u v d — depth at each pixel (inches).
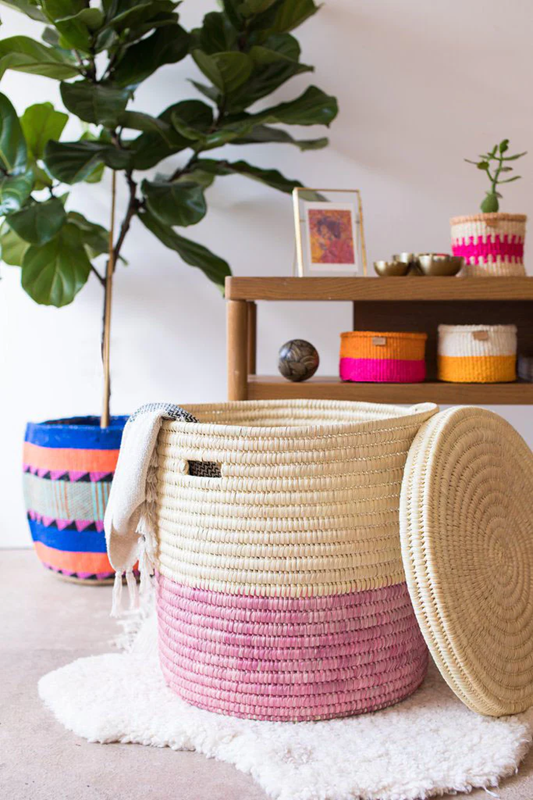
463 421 52.2
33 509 78.5
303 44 88.4
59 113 80.3
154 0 75.6
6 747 47.3
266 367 92.0
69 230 79.0
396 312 87.0
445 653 46.4
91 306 90.4
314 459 48.6
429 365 87.4
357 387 73.0
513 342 75.7
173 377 91.7
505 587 51.1
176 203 75.6
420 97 88.9
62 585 77.7
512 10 87.5
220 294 90.8
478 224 75.4
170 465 52.2
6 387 90.8
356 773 43.0
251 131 83.0
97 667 57.2
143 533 54.6
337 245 80.6
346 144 89.7
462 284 71.1
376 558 49.8
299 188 81.4
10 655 60.8
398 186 89.9
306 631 49.1
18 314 90.0
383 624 50.5
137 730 48.3
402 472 50.9
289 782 42.2
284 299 71.3
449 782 42.6
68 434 74.5
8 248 83.4
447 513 48.4
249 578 49.4
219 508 49.9
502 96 88.6
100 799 42.1
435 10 87.7
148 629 63.9
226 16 81.1
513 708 48.8
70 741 48.3
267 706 49.6
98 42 77.2
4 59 73.6
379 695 50.8
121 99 72.9
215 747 47.0
